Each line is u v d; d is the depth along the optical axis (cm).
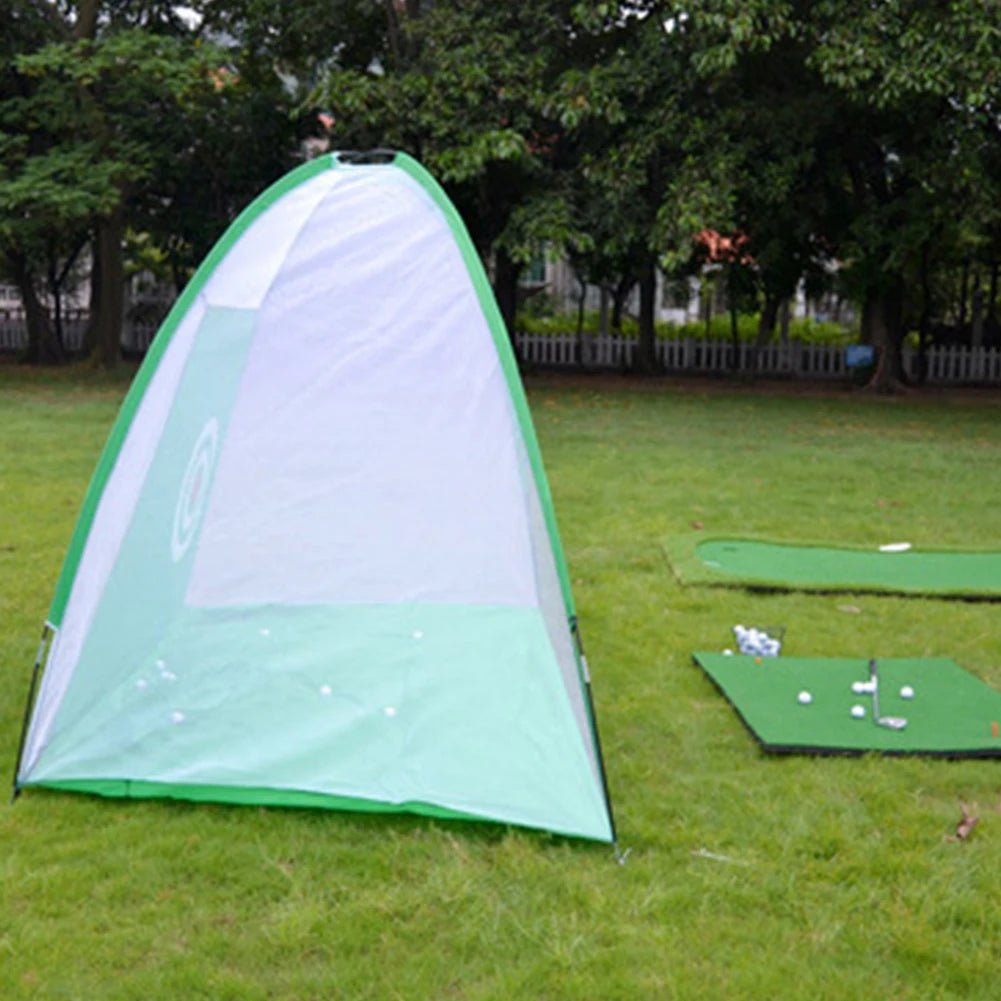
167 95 1695
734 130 1356
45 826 339
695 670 476
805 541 693
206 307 423
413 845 327
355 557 390
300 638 378
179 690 371
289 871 313
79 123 1546
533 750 352
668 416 1339
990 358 1906
